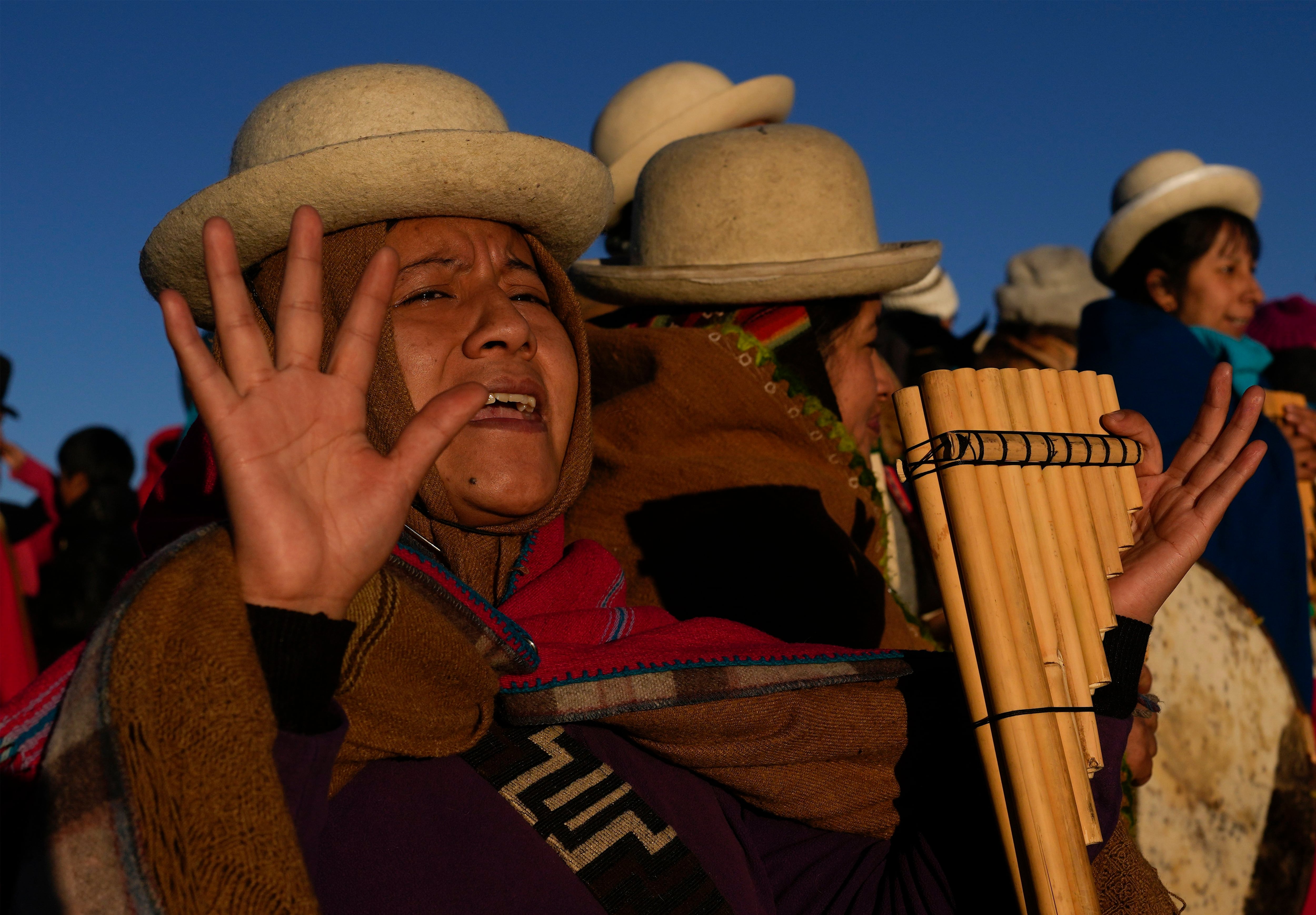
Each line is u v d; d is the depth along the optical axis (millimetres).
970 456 1605
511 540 1902
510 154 1746
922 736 1848
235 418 1156
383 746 1436
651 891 1546
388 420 1684
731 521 2721
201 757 1096
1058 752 1559
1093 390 1828
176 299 1133
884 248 3186
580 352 1965
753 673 1774
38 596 5785
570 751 1640
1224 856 2967
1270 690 3121
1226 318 4492
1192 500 1857
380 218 1778
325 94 1764
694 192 2986
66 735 1120
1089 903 1503
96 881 1074
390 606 1453
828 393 2979
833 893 1800
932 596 3809
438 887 1430
